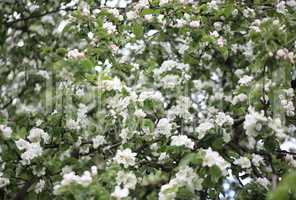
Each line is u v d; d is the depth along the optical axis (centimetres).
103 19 214
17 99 258
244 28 216
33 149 181
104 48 201
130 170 175
